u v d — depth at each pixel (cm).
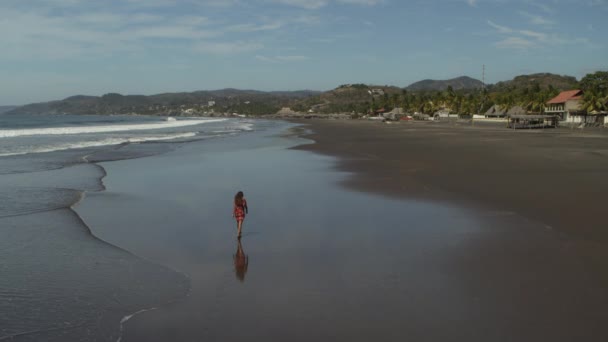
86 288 922
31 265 1063
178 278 973
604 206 1538
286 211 1587
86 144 4619
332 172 2522
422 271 984
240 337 710
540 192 1797
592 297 830
